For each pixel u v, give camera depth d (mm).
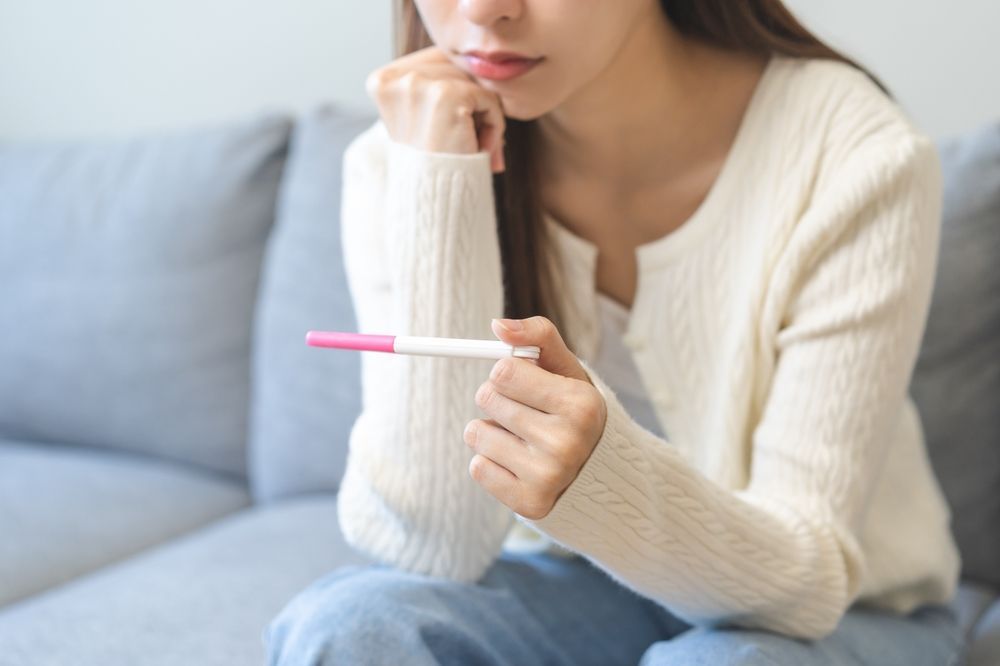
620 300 1028
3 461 1659
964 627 1105
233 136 1671
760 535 799
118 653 1033
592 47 826
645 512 738
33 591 1268
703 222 951
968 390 1172
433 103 875
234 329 1625
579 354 1016
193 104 2006
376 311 960
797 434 867
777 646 800
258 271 1634
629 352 1007
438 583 839
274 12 1886
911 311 867
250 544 1311
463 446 877
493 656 818
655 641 1004
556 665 904
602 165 976
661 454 756
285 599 1141
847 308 859
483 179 876
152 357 1650
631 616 985
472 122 880
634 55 912
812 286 883
